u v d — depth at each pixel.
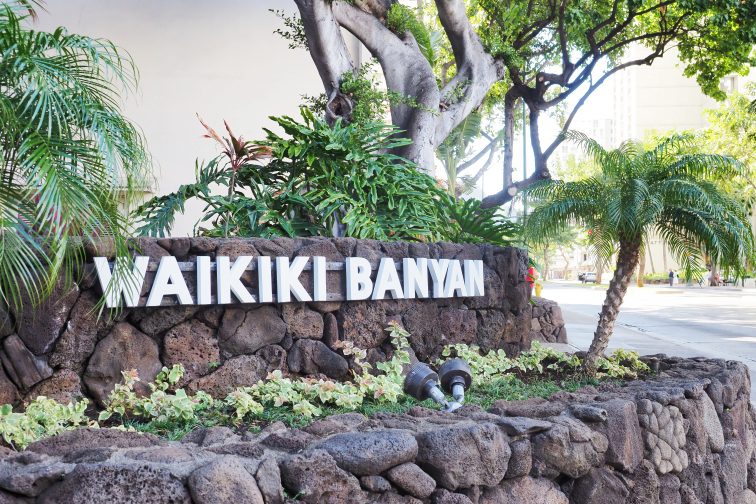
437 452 3.27
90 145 3.62
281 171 6.28
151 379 4.23
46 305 3.91
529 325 6.53
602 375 5.87
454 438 3.30
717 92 15.05
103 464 2.59
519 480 3.60
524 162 19.03
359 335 5.03
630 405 4.19
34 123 3.52
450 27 9.85
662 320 19.42
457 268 5.61
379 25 9.48
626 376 5.89
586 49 15.77
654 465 4.30
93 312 4.04
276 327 4.68
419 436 3.31
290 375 4.71
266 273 4.57
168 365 4.30
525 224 6.20
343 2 9.28
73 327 3.99
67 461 2.70
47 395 3.93
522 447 3.60
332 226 6.12
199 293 4.32
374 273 5.12
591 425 3.99
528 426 3.63
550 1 13.74
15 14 3.73
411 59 9.36
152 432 3.68
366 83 8.70
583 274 62.28
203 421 3.89
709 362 6.41
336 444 3.07
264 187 6.12
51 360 3.94
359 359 4.87
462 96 9.88
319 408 4.14
